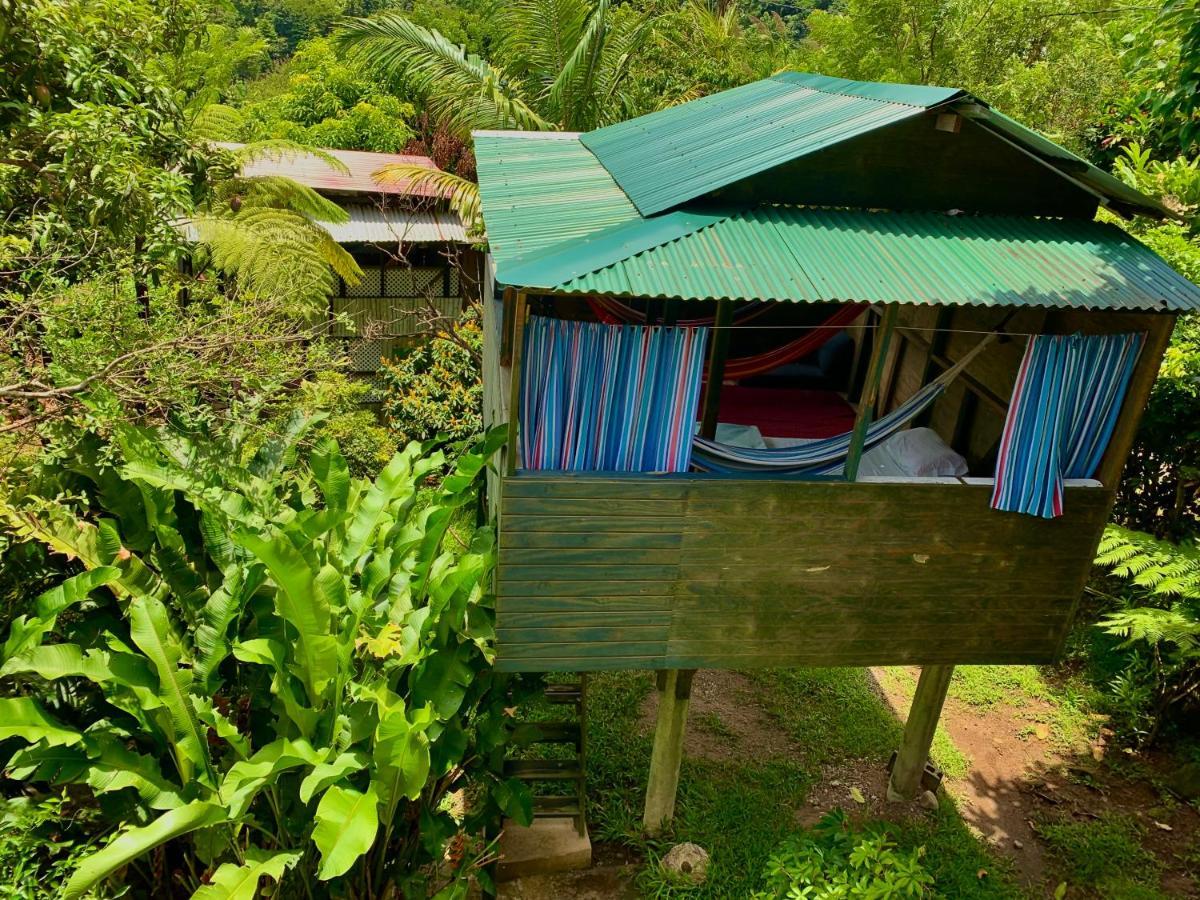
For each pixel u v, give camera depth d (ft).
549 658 23.40
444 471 47.88
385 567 25.17
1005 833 30.91
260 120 86.48
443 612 23.57
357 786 22.53
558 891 28.19
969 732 35.81
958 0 73.67
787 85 31.76
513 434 20.93
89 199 28.63
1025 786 33.04
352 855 18.45
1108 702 36.68
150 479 24.16
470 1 129.08
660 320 30.60
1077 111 67.46
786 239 21.22
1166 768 33.78
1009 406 22.81
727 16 104.12
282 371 33.35
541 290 18.66
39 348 27.81
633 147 28.78
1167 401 37.11
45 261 27.73
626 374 21.30
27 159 29.55
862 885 22.34
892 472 26.23
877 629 24.58
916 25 74.84
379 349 58.34
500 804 25.85
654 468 22.43
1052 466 22.77
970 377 28.89
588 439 22.03
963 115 21.91
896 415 22.85
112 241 29.94
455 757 24.08
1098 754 34.68
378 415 56.03
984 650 25.30
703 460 22.74
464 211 52.21
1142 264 21.89
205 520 25.68
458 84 55.36
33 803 22.43
